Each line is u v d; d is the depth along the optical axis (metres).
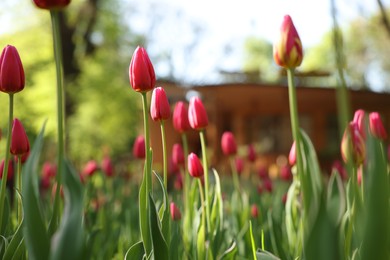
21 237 1.53
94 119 17.11
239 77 24.94
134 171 6.32
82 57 18.53
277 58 1.30
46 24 15.39
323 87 17.98
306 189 1.18
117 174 6.04
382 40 20.83
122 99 17.58
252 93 18.89
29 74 14.62
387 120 20.42
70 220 0.96
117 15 19.75
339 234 1.06
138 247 1.60
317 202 1.00
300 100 19.78
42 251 1.04
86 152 16.52
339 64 1.12
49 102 13.69
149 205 1.40
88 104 17.06
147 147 1.56
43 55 14.83
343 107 1.13
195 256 2.06
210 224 2.12
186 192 2.42
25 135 1.79
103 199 4.00
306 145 1.24
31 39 14.70
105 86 17.45
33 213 1.05
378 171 1.00
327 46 27.72
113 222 3.62
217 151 19.17
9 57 1.46
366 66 21.62
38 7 1.23
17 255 1.49
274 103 20.38
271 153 20.64
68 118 16.75
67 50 17.19
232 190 5.04
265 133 21.09
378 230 0.99
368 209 1.01
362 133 1.50
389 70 24.66
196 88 18.33
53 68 14.95
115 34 19.84
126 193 4.91
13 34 14.48
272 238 2.37
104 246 2.99
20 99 13.73
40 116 13.57
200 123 2.14
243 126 21.12
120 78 19.05
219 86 18.09
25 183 1.06
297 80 19.84
